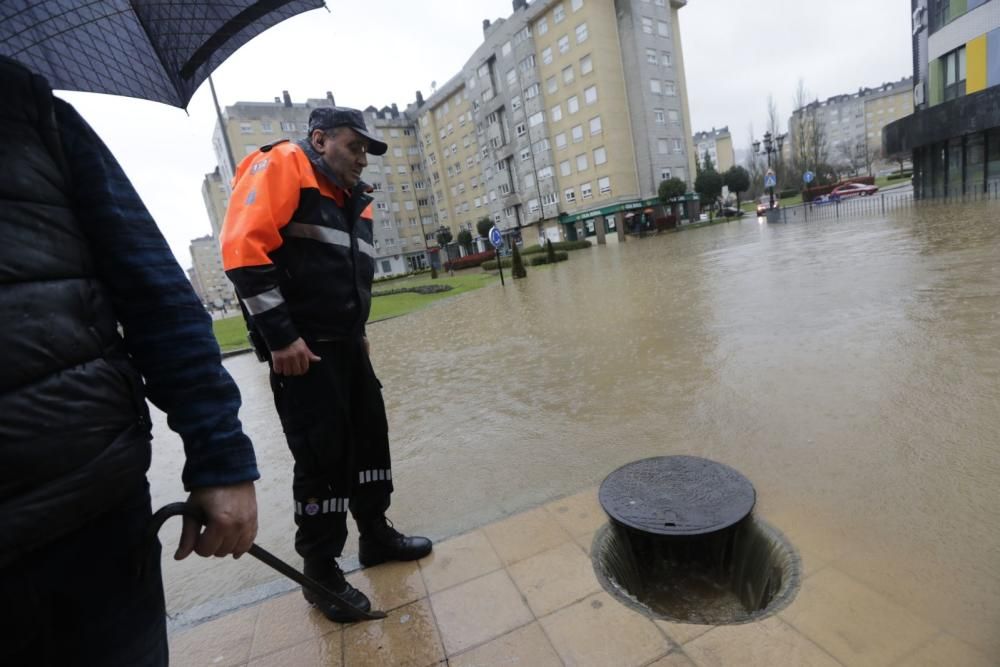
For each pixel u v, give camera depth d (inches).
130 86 56.0
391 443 169.8
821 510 93.3
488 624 72.7
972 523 84.3
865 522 88.2
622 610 72.2
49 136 33.7
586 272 698.8
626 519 88.0
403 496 128.1
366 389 83.4
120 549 34.9
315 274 72.4
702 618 81.3
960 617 65.4
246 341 576.1
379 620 76.4
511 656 66.6
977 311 202.5
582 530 92.4
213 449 39.4
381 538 89.7
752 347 205.3
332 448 75.8
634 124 1615.4
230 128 2058.3
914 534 83.4
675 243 985.5
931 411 127.0
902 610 67.6
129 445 35.1
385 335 448.1
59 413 30.2
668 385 178.4
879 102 3993.6
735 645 64.2
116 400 34.7
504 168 1959.9
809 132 2341.3
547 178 1781.5
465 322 439.8
